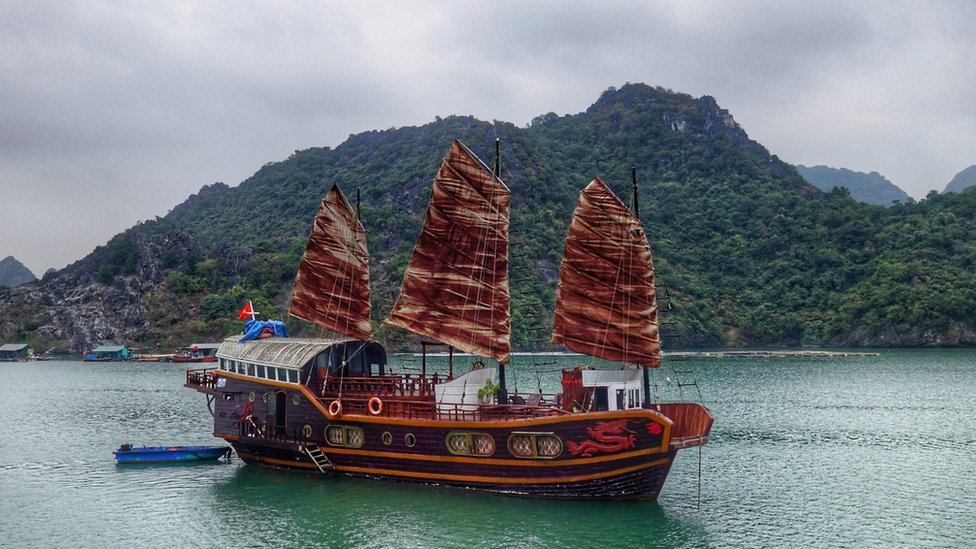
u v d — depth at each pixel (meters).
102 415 70.50
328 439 38.88
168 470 44.25
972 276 168.25
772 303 186.12
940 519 34.69
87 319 179.88
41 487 40.62
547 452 33.81
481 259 38.34
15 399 85.50
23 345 174.12
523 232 178.88
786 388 90.69
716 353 151.50
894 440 54.94
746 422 63.56
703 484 41.28
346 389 40.19
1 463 47.06
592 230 36.28
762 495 38.78
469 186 38.59
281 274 179.75
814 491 39.72
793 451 50.72
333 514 33.88
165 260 192.62
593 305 36.25
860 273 185.88
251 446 41.81
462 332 38.44
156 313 179.12
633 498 34.41
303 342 41.53
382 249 176.00
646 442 33.16
